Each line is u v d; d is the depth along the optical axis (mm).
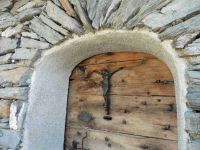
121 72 1243
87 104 1344
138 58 1194
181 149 794
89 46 1183
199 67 772
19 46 1271
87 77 1371
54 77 1327
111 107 1244
